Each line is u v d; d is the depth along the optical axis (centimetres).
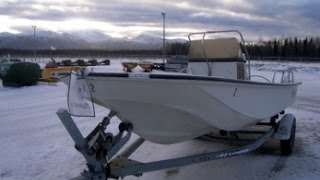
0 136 734
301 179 503
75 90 391
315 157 599
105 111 1027
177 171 532
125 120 432
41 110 1058
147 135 452
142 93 381
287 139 580
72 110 386
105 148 386
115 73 372
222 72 554
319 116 973
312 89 1777
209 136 590
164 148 645
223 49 552
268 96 521
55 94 1462
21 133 760
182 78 368
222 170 541
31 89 1630
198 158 443
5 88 1662
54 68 1795
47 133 757
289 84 592
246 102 463
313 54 7512
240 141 559
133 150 488
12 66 1691
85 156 373
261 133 595
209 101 407
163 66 636
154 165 414
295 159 589
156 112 409
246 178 510
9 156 600
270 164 566
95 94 396
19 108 1098
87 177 370
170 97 385
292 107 1136
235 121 473
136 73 370
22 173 523
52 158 589
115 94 388
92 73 382
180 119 421
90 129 786
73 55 10044
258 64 3988
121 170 390
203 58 565
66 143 676
